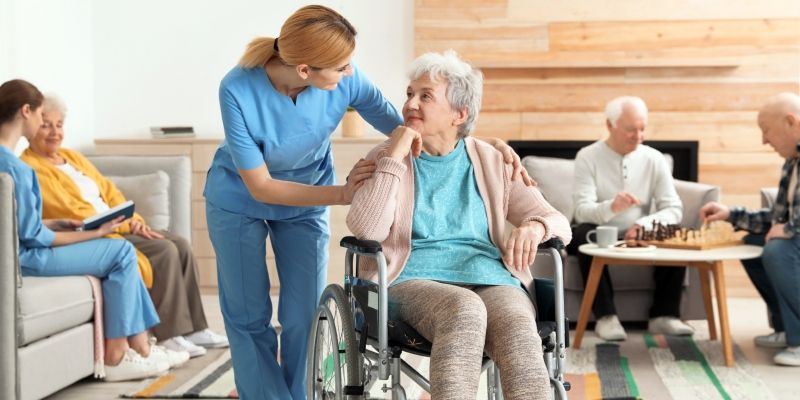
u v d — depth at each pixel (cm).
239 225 277
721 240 431
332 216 575
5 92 357
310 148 266
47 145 408
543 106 594
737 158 589
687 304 473
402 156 244
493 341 225
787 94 428
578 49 589
